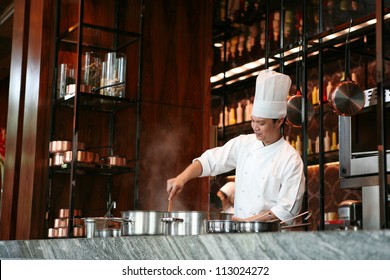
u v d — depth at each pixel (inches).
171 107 182.2
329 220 195.0
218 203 195.0
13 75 193.3
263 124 124.9
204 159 131.3
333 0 186.4
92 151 174.9
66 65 167.0
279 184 124.7
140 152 176.6
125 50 178.1
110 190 175.8
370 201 146.7
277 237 55.4
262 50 231.8
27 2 189.3
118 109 176.6
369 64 201.8
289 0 207.3
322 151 159.3
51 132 168.9
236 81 247.8
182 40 186.5
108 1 179.9
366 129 154.9
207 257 64.3
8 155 190.9
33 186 168.7
